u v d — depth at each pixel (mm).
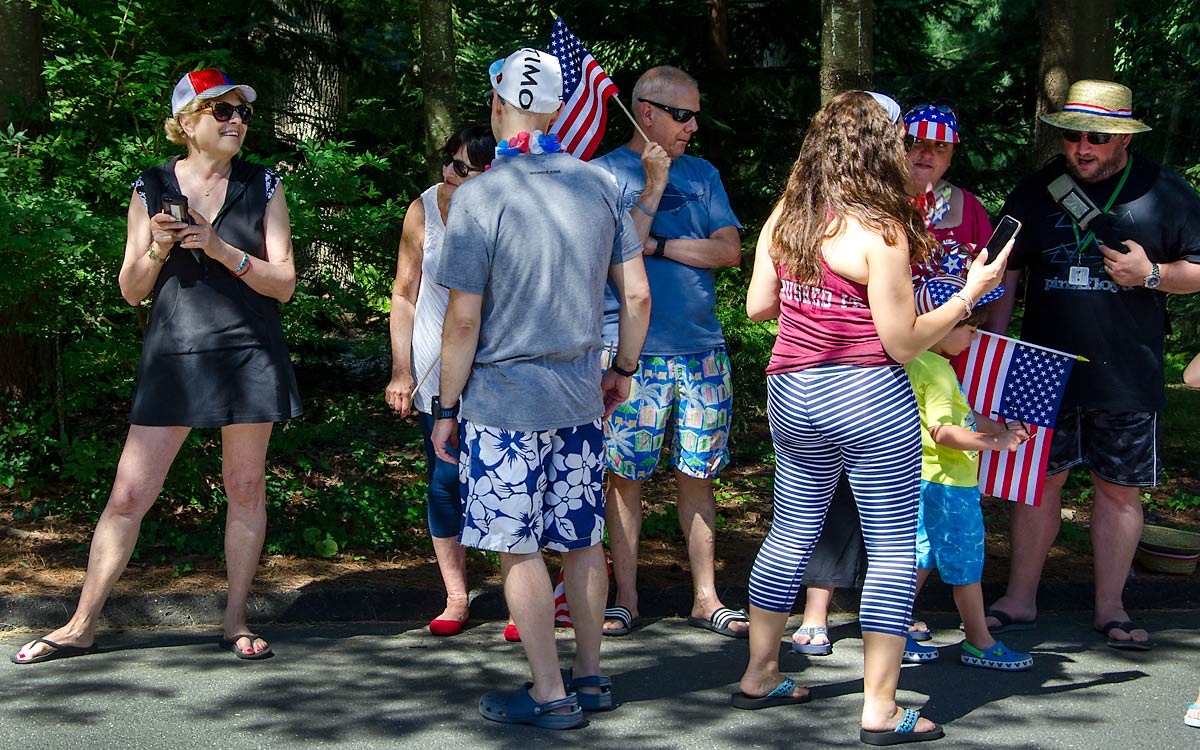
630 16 10047
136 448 4359
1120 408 4801
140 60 5836
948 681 4352
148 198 4320
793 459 3928
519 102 3791
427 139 7461
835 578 4562
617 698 4113
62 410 6152
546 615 3814
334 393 9078
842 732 3828
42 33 6227
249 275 4301
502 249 3674
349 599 5000
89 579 4379
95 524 5711
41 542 5449
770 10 10398
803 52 10547
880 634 3713
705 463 4859
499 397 3713
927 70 11070
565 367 3758
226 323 4320
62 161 5922
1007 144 10688
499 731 3768
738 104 10047
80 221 5246
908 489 3750
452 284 3668
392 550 5703
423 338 4801
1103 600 4980
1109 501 4957
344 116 9500
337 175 6176
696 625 5000
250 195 4410
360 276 7809
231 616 4488
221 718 3803
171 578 5062
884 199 3621
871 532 3773
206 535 5586
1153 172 4793
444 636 4770
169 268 4320
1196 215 4734
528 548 3764
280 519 5953
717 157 10180
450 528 4805
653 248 4746
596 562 3994
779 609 3982
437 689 4129
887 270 3568
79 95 6137
